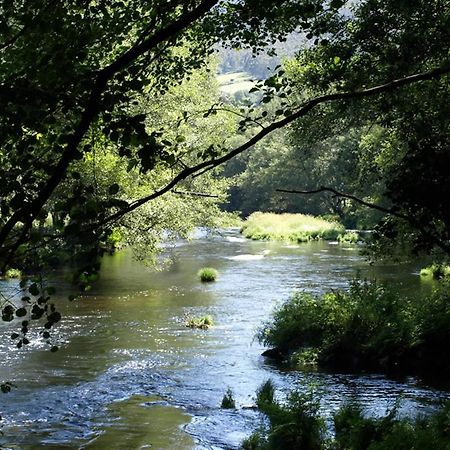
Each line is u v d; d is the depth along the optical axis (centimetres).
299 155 6650
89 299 2309
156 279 2853
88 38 473
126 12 541
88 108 360
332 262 3400
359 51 1130
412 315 1573
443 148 609
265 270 3127
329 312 1644
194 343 1709
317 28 688
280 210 7650
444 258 1503
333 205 6372
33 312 401
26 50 462
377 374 1420
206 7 373
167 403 1227
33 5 449
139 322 1947
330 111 1427
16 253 377
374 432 877
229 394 1217
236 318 2017
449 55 1056
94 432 1062
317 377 1395
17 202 370
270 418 996
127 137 392
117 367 1474
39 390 1296
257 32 710
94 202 361
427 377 1382
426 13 1021
